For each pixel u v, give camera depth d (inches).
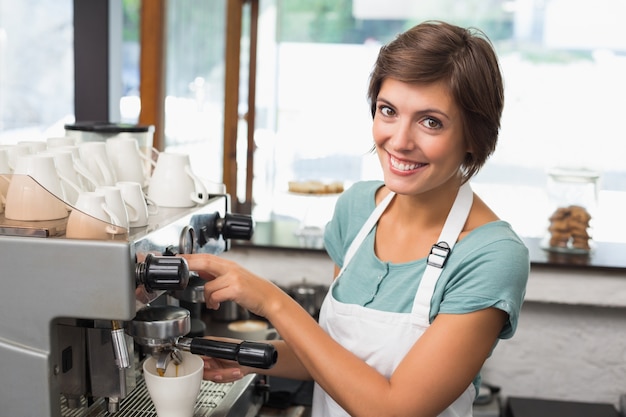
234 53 118.9
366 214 52.8
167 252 42.4
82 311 37.1
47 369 37.7
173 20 119.2
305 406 63.8
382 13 165.2
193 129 125.3
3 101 156.9
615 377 90.8
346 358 42.1
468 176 45.3
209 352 43.4
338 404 43.4
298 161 169.8
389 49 42.3
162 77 116.2
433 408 41.1
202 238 49.3
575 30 161.3
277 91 167.0
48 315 37.4
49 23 154.2
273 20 162.6
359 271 49.2
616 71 161.3
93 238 37.7
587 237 93.9
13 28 154.0
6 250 37.3
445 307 42.5
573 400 91.7
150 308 43.4
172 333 41.4
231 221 52.6
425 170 42.3
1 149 43.4
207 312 81.0
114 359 42.0
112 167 48.7
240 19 118.0
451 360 41.1
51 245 36.9
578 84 162.7
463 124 41.9
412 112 41.0
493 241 43.4
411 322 45.0
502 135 164.6
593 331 90.4
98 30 94.6
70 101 157.3
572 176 94.6
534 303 90.6
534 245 99.2
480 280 42.2
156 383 42.3
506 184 165.3
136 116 149.6
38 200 39.1
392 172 43.0
